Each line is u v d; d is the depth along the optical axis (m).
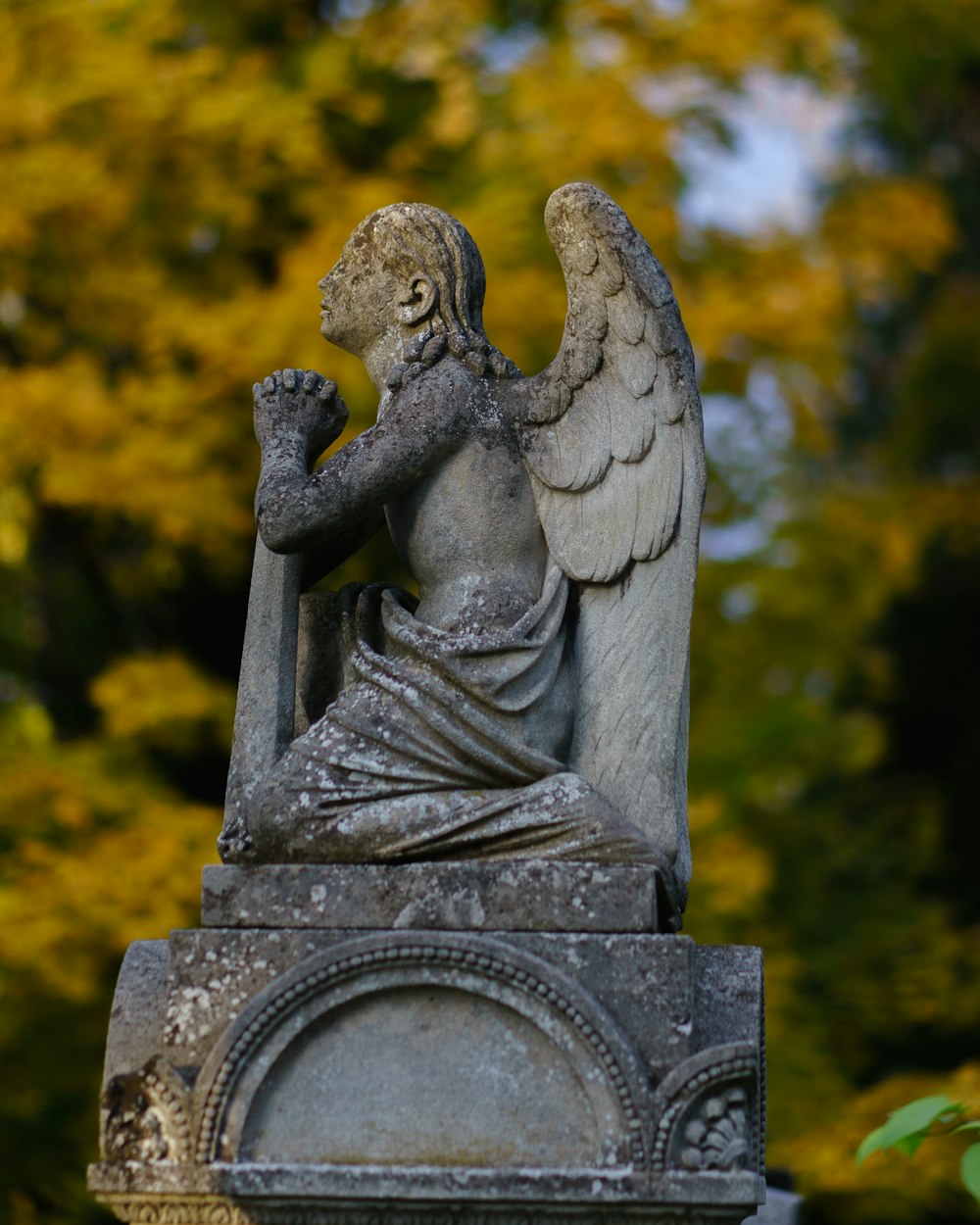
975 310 16.44
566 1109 3.89
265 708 4.27
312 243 9.27
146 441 9.20
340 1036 3.95
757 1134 3.95
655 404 4.31
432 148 10.02
